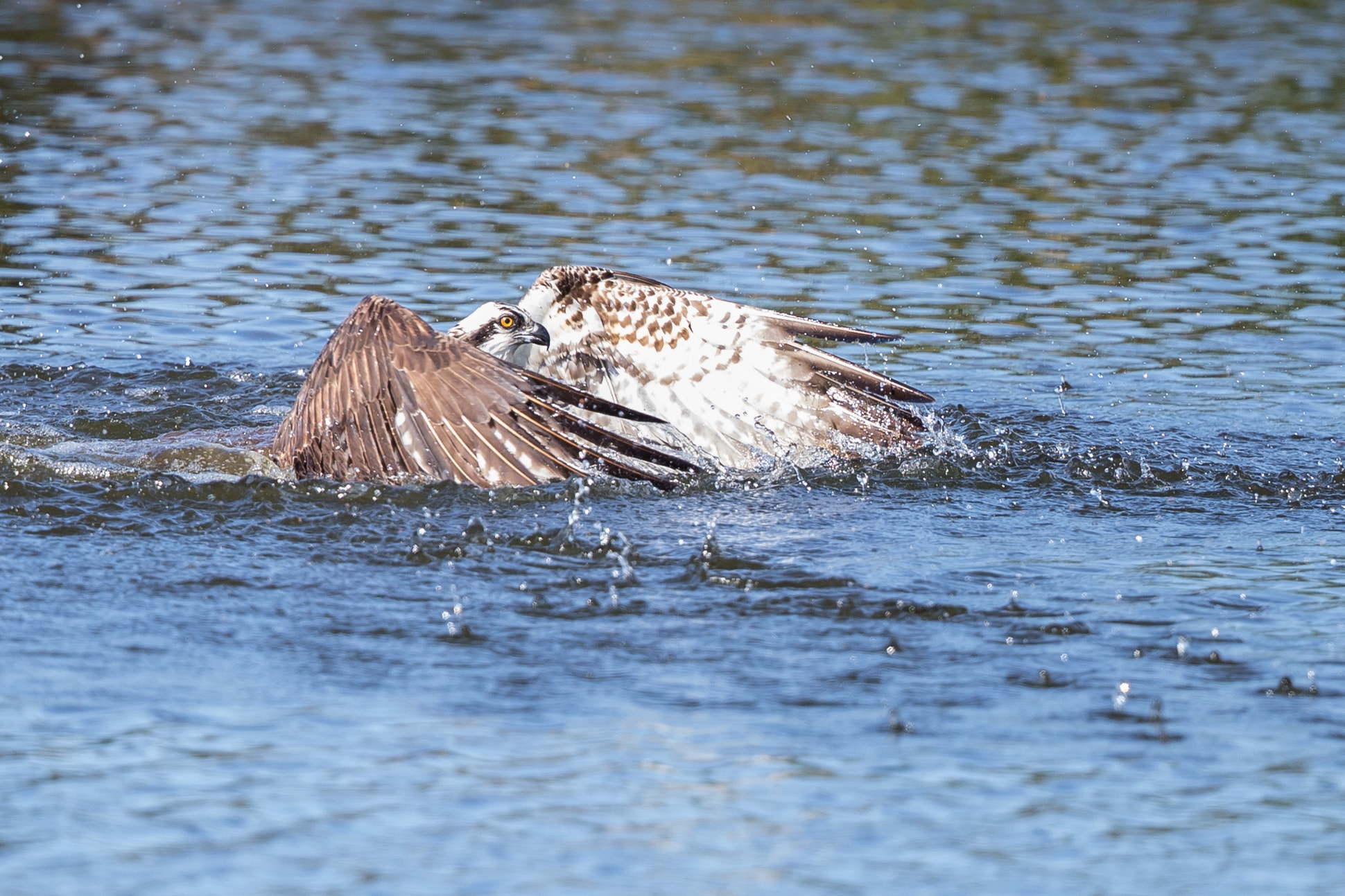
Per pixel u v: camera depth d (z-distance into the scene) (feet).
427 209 72.84
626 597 31.24
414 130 89.25
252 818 22.08
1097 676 27.55
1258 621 30.40
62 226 68.80
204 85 100.53
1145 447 44.50
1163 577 33.17
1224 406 49.14
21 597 30.25
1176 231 72.02
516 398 34.73
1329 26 136.26
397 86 101.81
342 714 25.48
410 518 35.55
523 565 32.96
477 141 86.94
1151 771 24.04
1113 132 92.63
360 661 27.71
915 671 27.73
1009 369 53.31
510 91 101.24
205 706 25.67
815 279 63.10
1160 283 64.18
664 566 33.17
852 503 38.75
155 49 113.70
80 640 28.27
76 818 21.97
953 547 35.14
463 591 31.37
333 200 74.23
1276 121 96.48
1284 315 60.13
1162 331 58.08
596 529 35.53
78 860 20.88
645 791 23.07
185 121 90.07
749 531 35.91
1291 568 33.96
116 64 106.83
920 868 21.09
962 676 27.53
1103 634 29.60
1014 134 91.61
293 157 82.64
